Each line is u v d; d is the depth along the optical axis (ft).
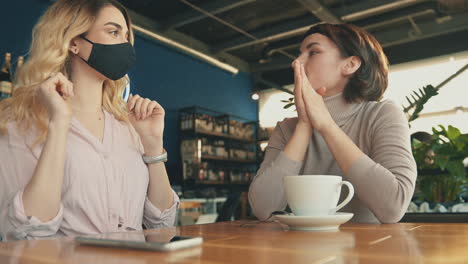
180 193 19.35
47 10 4.04
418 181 7.25
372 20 21.35
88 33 3.96
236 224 3.03
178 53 23.97
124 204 3.78
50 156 3.07
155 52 22.50
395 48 24.72
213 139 25.48
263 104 29.55
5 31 15.55
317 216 2.27
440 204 6.09
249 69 28.99
